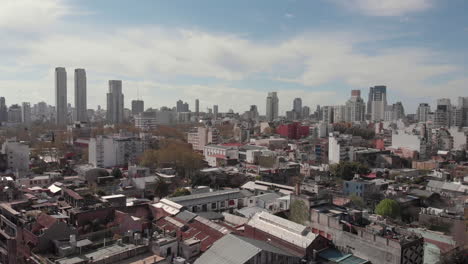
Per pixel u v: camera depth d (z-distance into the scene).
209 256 57.00
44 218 64.62
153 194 131.75
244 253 55.09
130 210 85.38
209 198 106.94
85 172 156.00
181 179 162.62
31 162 188.12
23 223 64.81
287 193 119.56
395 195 126.50
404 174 177.38
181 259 58.00
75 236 60.69
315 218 79.56
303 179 158.25
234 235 61.94
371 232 68.81
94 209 73.12
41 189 115.81
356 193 134.00
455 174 177.12
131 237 64.19
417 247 65.69
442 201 123.12
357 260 66.44
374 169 195.75
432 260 74.56
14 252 60.56
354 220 77.25
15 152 174.25
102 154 197.88
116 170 163.12
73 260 54.94
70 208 78.56
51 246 60.56
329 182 154.12
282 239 69.62
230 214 95.31
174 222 78.00
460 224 89.19
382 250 65.44
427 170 191.25
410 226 96.44
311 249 66.44
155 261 56.38
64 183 130.75
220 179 154.50
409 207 116.81
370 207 119.81
